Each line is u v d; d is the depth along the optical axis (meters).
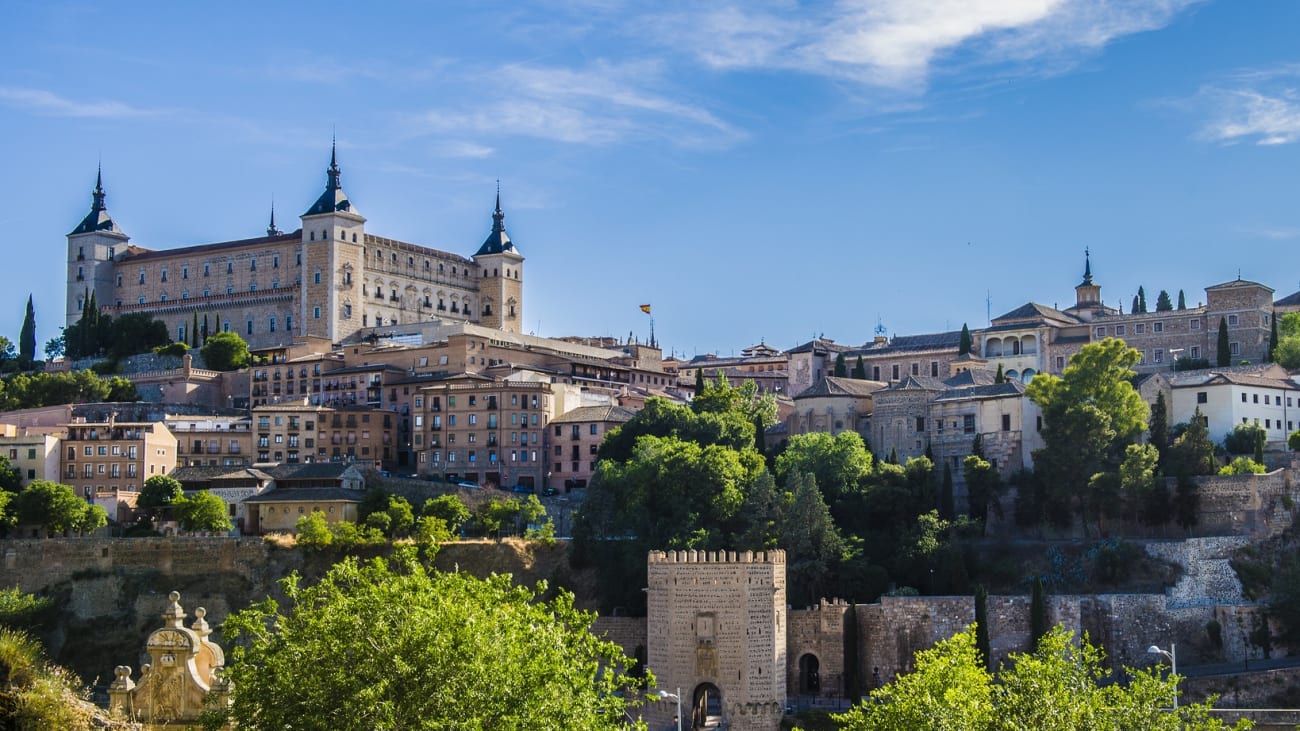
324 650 107.94
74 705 89.56
